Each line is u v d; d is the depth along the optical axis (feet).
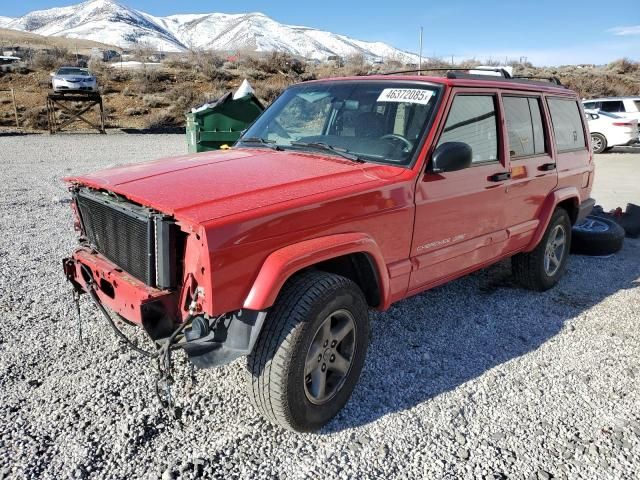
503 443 10.44
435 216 12.58
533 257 17.49
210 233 8.67
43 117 90.58
